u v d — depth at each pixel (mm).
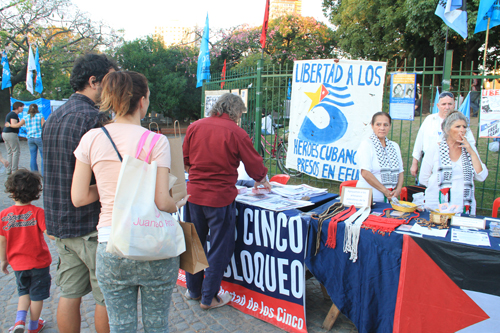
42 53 18562
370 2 14789
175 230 1454
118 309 1497
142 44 22578
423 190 3408
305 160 5012
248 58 18203
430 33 13305
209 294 2672
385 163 2900
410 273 1966
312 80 4816
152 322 1562
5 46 17688
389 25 14273
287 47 22172
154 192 1398
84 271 1879
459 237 1920
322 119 4777
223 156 2502
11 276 3197
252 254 2717
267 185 2852
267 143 7516
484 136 4352
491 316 1795
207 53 7695
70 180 1721
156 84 22031
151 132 1514
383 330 2080
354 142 4574
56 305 2766
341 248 2230
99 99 1880
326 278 2320
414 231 2025
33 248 2271
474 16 10133
